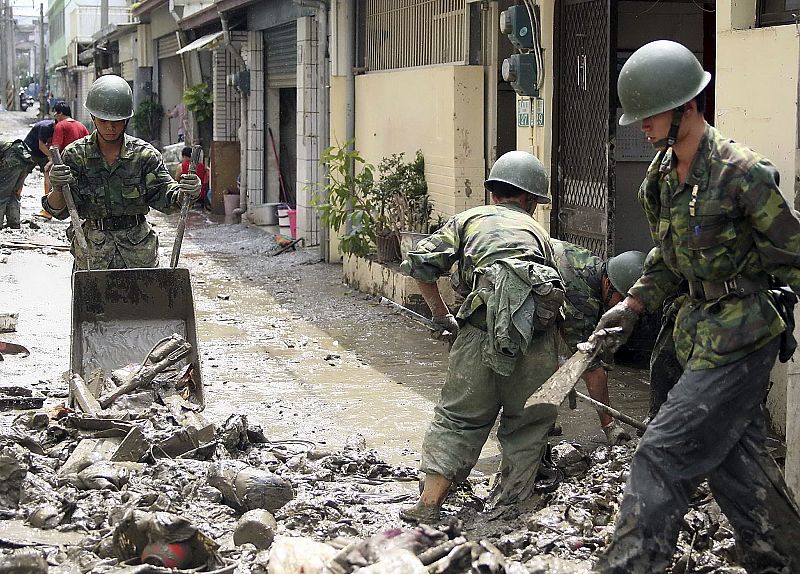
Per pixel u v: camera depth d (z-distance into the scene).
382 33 13.54
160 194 8.40
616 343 4.83
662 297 4.84
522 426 5.74
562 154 9.94
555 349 5.71
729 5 7.11
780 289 4.49
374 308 12.12
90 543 5.18
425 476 5.62
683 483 4.32
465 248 5.77
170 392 7.62
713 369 4.35
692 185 4.37
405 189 12.13
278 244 16.56
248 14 19.81
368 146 13.92
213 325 11.34
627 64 4.47
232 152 21.86
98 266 8.42
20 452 6.16
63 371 9.15
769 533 4.48
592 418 7.80
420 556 4.78
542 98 9.92
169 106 30.25
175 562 4.86
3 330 10.66
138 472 6.21
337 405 8.24
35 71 113.69
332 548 4.89
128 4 52.62
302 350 10.19
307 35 15.95
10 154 17.20
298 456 6.68
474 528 5.46
